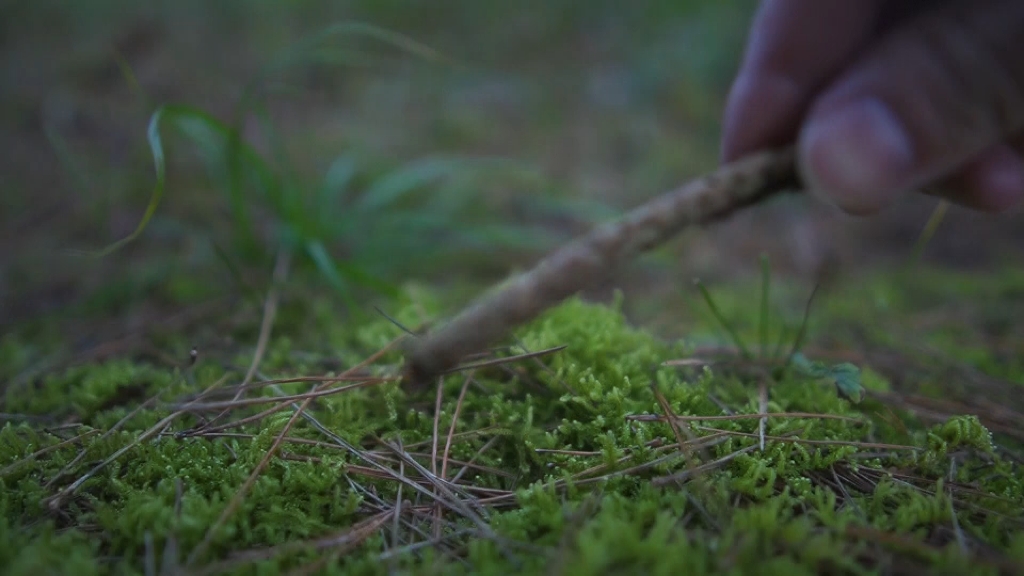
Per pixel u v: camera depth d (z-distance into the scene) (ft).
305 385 0.85
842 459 0.76
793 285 1.31
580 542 0.65
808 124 0.67
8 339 1.03
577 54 2.46
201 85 2.07
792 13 0.72
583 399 0.79
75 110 1.91
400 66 2.29
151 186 1.52
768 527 0.67
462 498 0.74
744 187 0.70
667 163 1.83
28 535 0.69
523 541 0.69
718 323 1.09
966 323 1.13
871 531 0.68
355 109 2.07
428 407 0.83
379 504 0.74
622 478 0.73
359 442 0.79
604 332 0.87
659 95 2.18
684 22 2.40
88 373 0.92
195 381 0.89
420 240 1.31
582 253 0.70
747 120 0.74
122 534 0.69
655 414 0.79
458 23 2.58
